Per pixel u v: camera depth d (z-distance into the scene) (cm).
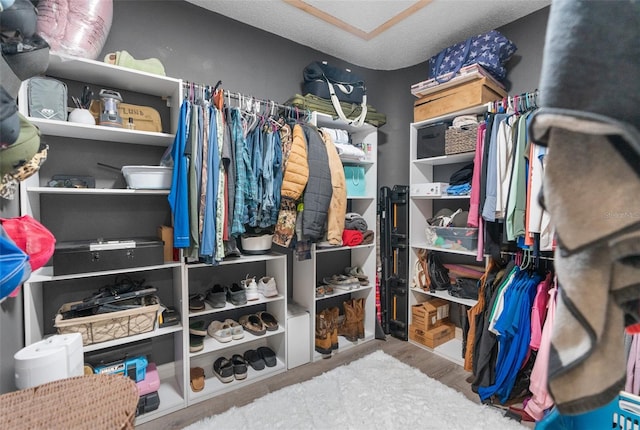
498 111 197
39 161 94
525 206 170
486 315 188
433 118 236
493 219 185
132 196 192
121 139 179
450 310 267
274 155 191
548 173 31
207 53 212
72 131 158
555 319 32
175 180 160
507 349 178
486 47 209
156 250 167
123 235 189
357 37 246
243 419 162
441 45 257
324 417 162
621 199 27
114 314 155
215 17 215
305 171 190
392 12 214
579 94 28
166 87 179
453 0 201
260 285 214
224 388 189
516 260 193
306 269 232
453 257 265
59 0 142
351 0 202
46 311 168
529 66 218
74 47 144
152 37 192
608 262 29
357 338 255
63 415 75
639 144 26
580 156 29
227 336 194
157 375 175
